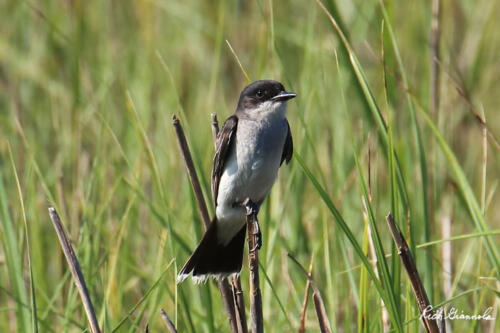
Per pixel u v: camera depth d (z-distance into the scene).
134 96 14.45
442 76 12.67
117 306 9.98
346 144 12.56
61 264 10.70
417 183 11.43
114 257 10.07
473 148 14.76
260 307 7.75
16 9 16.89
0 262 10.52
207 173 12.51
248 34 16.25
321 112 12.45
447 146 8.95
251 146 9.83
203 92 15.55
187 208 11.36
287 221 11.57
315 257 10.75
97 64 15.99
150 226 11.74
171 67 16.02
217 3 16.86
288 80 10.71
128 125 13.12
